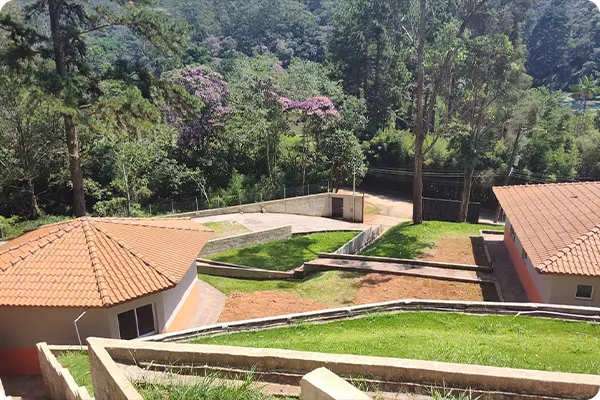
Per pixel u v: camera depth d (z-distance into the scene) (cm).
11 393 1262
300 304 1803
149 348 715
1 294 1366
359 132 4984
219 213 3359
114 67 2472
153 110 2359
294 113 4053
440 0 2828
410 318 1431
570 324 1313
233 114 3828
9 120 2908
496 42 2800
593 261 1511
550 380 594
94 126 2236
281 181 3906
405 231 2714
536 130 3888
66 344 1391
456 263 2177
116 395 596
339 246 2781
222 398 602
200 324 1706
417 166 2822
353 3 4959
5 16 2156
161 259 1594
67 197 3450
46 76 2120
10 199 3164
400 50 3612
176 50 2573
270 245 2811
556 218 1875
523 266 1908
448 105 3266
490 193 4269
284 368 684
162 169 3491
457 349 1076
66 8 2370
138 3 2452
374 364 648
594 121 4316
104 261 1489
